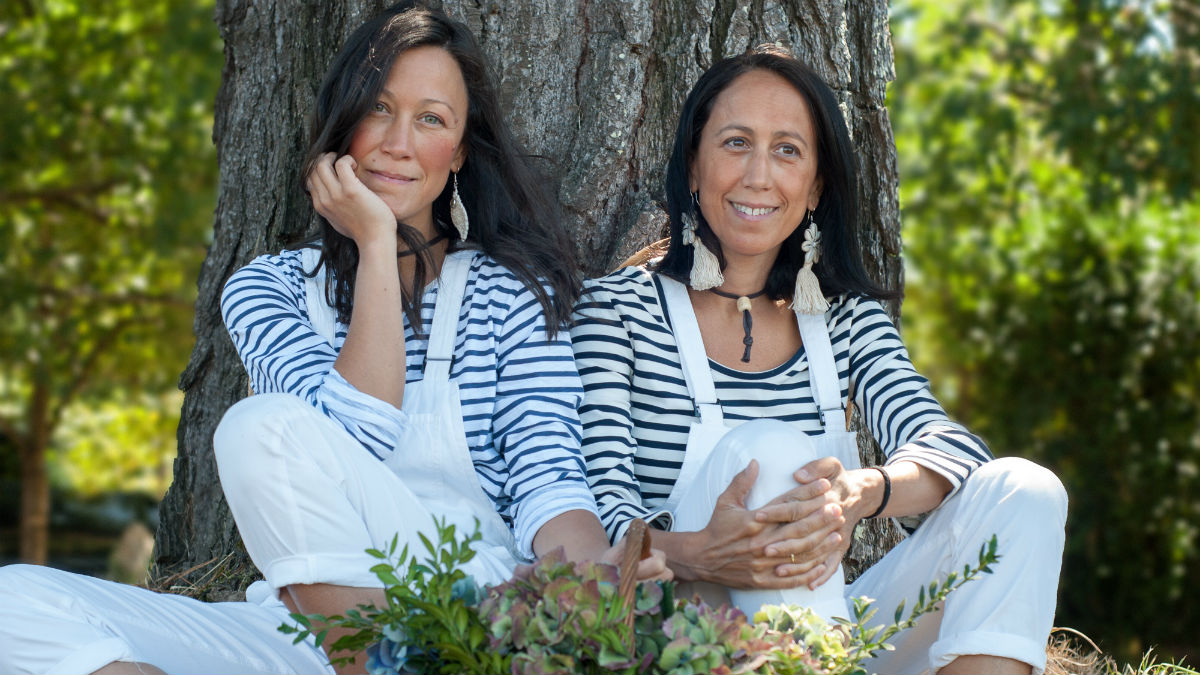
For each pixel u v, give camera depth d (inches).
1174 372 377.7
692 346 109.0
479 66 109.7
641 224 130.6
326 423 86.7
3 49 417.1
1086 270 392.2
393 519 88.7
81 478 668.1
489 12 133.1
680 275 112.3
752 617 88.6
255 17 143.7
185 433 146.0
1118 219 397.4
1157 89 353.7
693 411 107.9
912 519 103.7
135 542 513.3
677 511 97.3
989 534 91.0
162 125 427.2
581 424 105.7
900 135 443.2
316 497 85.0
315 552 85.1
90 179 439.5
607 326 109.0
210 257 145.3
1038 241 408.8
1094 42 371.2
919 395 108.0
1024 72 393.1
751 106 108.3
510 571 94.7
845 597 102.5
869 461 138.3
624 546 83.7
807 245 111.9
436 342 104.4
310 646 96.1
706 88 111.3
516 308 106.8
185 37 416.8
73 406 571.5
